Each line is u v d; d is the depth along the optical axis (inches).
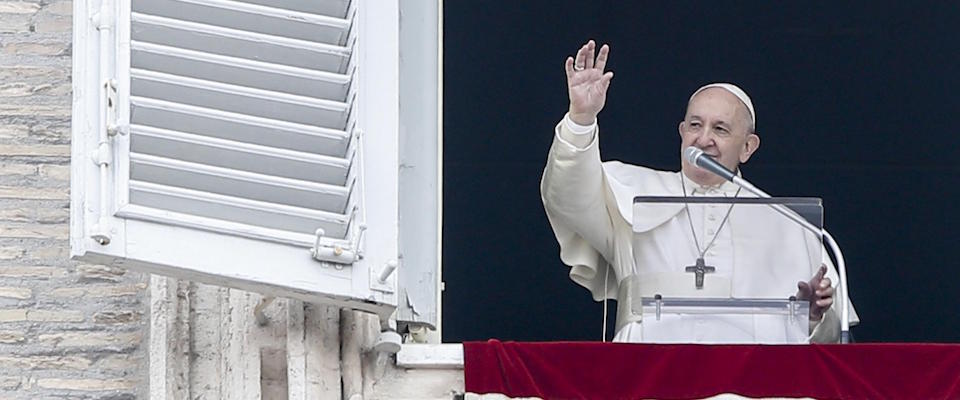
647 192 1411.2
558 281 1727.4
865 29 1721.2
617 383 1282.0
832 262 1409.9
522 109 1727.4
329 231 1272.1
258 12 1295.5
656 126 1739.7
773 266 1311.5
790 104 1739.7
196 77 1278.3
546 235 1727.4
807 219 1321.4
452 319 1727.4
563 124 1387.8
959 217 1739.7
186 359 1298.0
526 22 1721.2
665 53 1733.5
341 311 1311.5
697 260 1307.8
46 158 1392.7
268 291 1264.8
